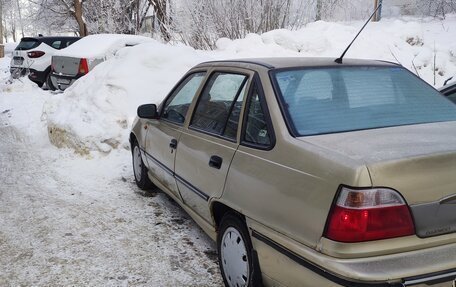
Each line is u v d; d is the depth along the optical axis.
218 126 3.74
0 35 31.16
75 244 4.38
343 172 2.43
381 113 3.21
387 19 16.64
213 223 3.71
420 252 2.41
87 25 25.50
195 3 12.80
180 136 4.30
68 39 16.14
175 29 13.42
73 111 7.77
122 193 5.74
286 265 2.70
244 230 3.19
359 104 3.26
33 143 8.16
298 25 13.13
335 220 2.41
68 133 7.39
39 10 29.47
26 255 4.18
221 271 3.59
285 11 12.83
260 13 12.69
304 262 2.55
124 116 7.37
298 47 10.79
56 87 13.02
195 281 3.72
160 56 8.15
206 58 8.69
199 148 3.85
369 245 2.36
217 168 3.50
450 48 11.26
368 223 2.35
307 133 2.93
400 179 2.39
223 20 12.78
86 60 12.26
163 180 4.91
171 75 8.04
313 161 2.62
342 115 3.13
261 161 3.01
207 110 4.01
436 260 2.39
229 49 11.23
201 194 3.79
